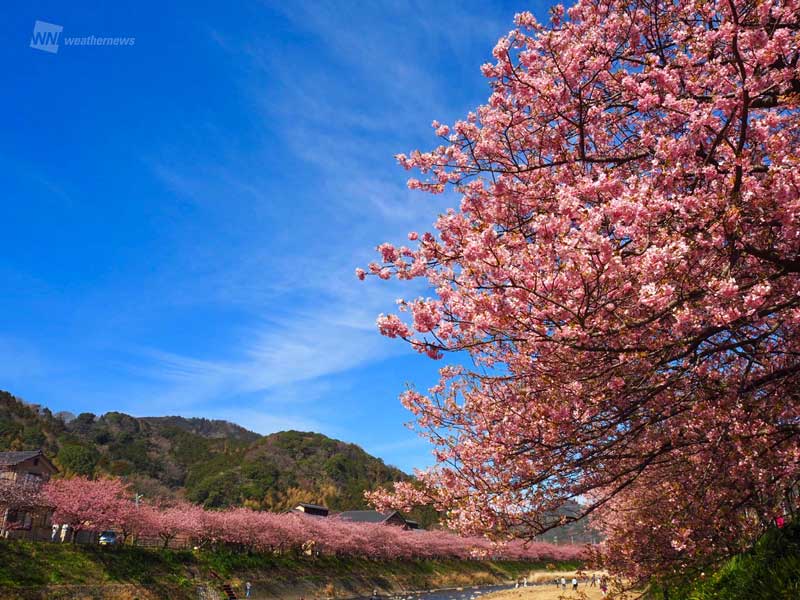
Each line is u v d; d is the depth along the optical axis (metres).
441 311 6.08
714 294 5.09
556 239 5.27
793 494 10.20
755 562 9.24
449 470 8.12
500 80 7.41
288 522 55.84
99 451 103.19
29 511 36.22
